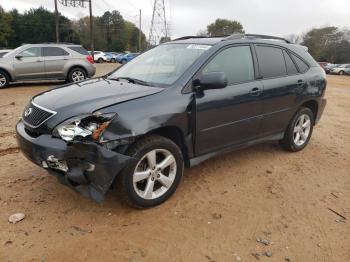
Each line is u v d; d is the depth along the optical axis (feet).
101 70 80.94
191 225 10.90
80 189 10.45
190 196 12.65
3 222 10.56
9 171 14.10
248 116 14.24
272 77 15.31
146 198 11.41
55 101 11.28
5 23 212.02
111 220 10.93
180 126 11.80
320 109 18.45
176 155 11.89
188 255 9.54
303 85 16.70
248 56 14.49
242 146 14.69
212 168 15.24
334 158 17.54
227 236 10.44
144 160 11.27
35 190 12.54
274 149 18.21
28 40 223.10
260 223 11.21
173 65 13.16
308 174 15.25
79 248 9.58
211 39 14.48
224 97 13.03
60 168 10.25
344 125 25.96
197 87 12.30
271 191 13.41
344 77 116.47
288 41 17.43
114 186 10.95
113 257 9.31
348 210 12.37
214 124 12.97
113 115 10.26
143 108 10.87
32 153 10.66
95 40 255.50
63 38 233.35
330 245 10.30
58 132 10.27
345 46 217.77
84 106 10.55
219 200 12.50
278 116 15.81
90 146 9.84
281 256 9.69
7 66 39.70
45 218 10.87
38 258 9.14
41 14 225.97
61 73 42.73
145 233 10.39
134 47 288.92
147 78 13.21
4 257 9.10
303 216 11.77
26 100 31.04
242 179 14.33
